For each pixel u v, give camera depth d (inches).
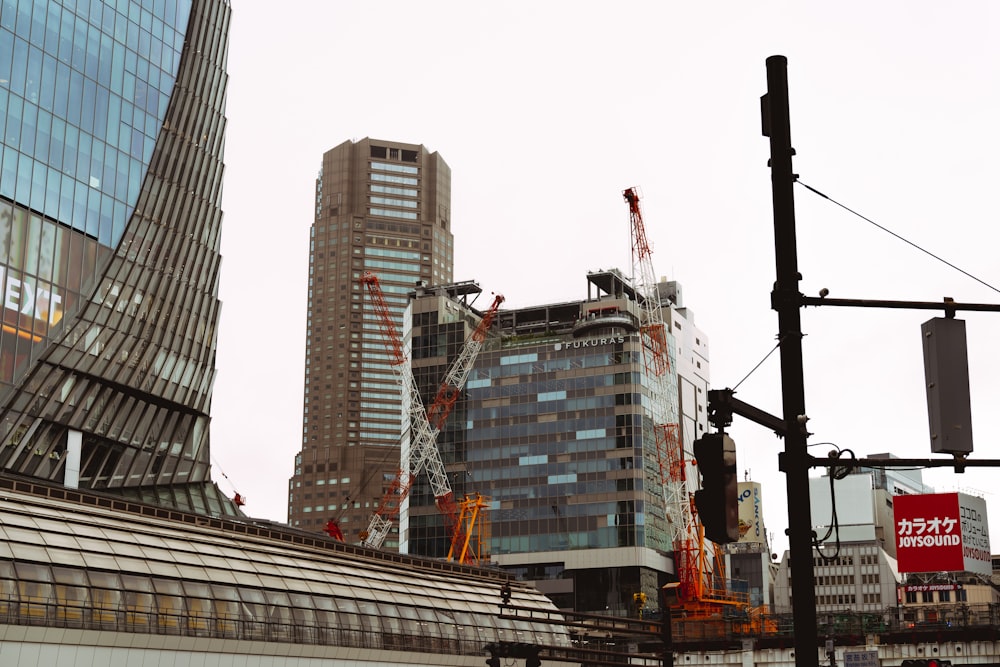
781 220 660.1
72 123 5265.8
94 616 3233.3
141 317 5639.8
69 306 5132.9
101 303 5334.6
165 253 5880.9
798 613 619.5
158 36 5959.6
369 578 4402.1
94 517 3604.8
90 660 3218.5
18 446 4808.1
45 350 4968.0
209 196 6363.2
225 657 3595.0
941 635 5260.8
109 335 5388.8
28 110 5002.5
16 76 4955.7
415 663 4242.1
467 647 4461.1
